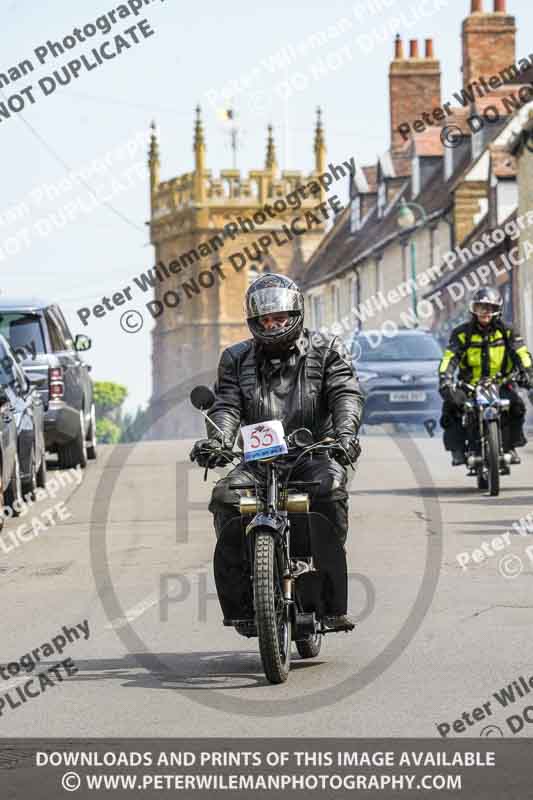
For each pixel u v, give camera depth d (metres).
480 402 46.34
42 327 60.00
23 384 50.03
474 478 53.00
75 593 30.36
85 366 67.12
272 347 22.64
